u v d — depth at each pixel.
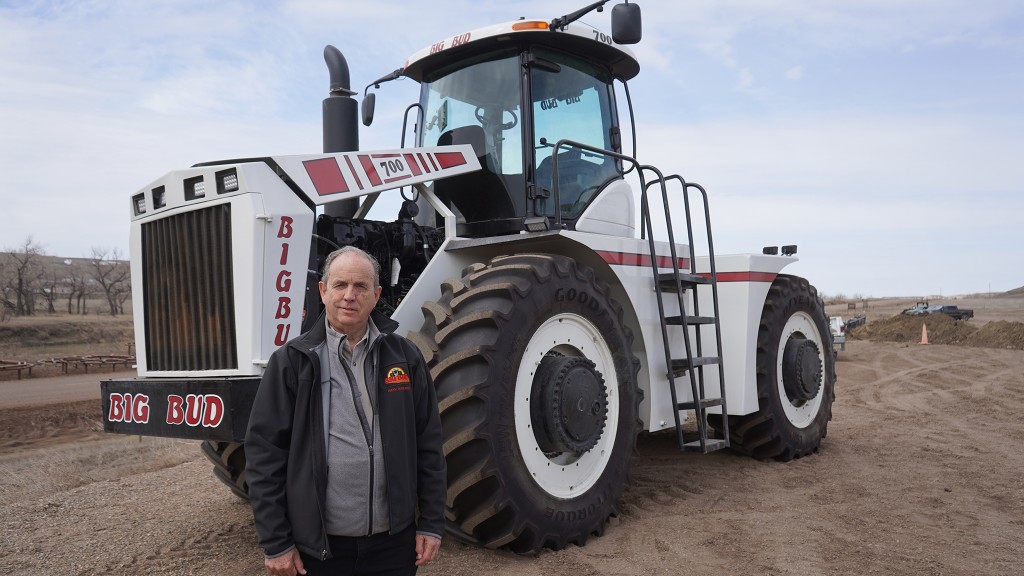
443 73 4.84
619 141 5.06
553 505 3.51
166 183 3.47
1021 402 8.91
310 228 3.35
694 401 4.40
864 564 3.32
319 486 2.00
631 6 3.93
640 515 4.16
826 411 6.14
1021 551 3.49
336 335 2.13
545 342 3.68
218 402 3.00
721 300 5.36
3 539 3.83
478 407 3.27
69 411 12.55
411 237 4.29
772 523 3.96
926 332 22.72
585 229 4.54
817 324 6.21
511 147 4.40
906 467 5.38
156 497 4.79
